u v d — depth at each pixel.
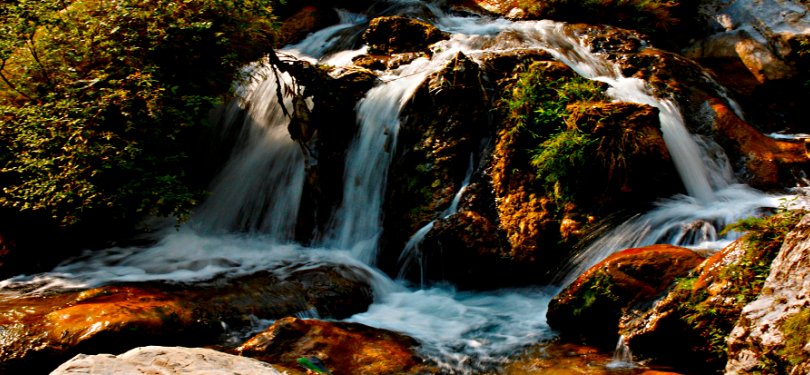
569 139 6.35
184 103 7.21
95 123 6.45
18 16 6.77
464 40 9.38
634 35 9.43
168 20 7.18
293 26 10.80
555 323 5.06
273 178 8.03
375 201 7.44
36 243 6.67
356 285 6.23
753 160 7.32
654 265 4.69
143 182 6.52
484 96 7.40
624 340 4.39
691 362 4.07
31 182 6.22
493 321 5.54
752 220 4.19
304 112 7.78
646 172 6.29
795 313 2.98
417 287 6.61
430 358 4.75
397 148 7.45
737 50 9.88
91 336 4.58
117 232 7.36
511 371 4.50
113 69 6.99
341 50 9.82
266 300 5.62
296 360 4.46
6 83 6.95
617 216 6.18
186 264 6.64
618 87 8.05
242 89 8.53
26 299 5.50
